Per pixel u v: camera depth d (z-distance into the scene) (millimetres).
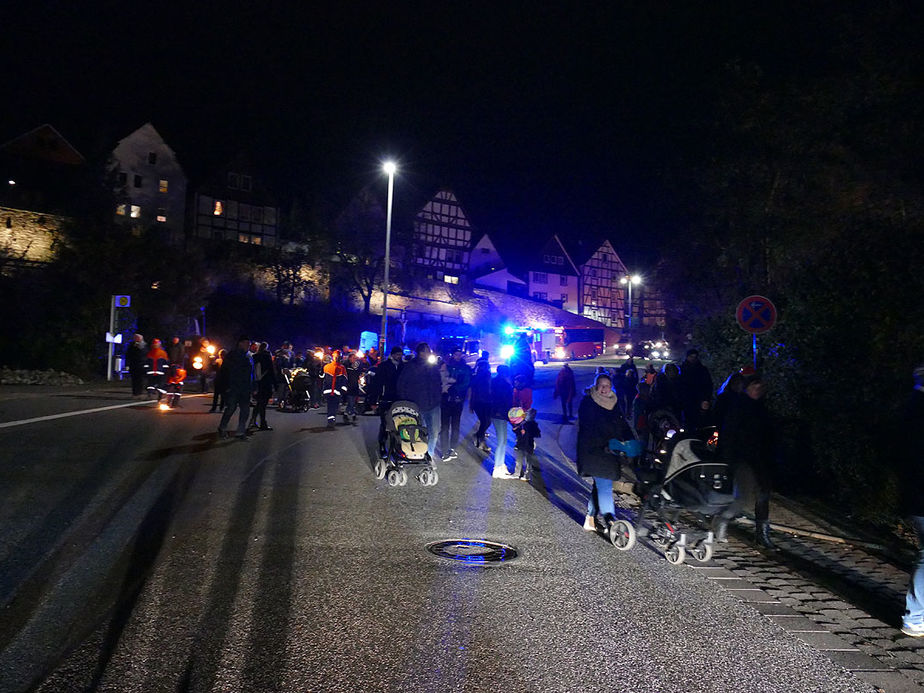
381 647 4379
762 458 7434
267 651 4238
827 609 5852
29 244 35438
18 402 19375
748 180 17578
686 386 11625
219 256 53500
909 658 4840
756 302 10867
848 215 14266
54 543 6332
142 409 18938
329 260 58281
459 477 11016
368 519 7777
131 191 57031
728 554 7531
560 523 8203
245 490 8984
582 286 91062
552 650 4496
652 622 5121
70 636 4371
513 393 11234
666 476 6945
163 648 4230
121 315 32375
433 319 63094
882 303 8914
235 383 13703
